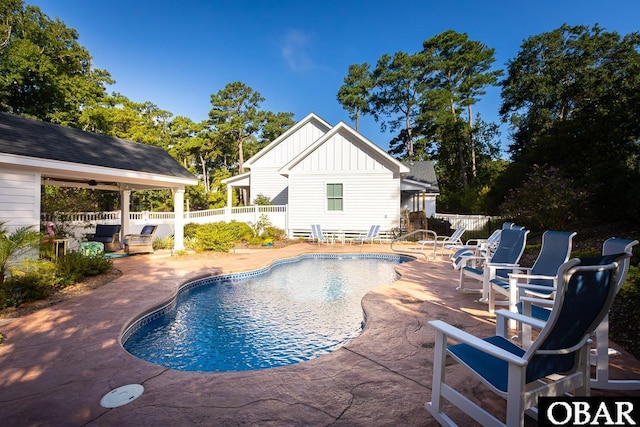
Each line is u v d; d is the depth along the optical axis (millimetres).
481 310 5266
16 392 2902
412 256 11742
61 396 2842
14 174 7090
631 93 15633
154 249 13484
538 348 1973
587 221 11414
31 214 7379
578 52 30594
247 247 14695
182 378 3164
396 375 3176
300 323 5578
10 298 5352
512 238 5938
